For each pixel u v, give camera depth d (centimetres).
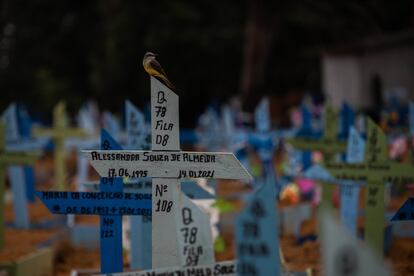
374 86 3206
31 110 4566
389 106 2105
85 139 2011
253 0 3312
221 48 4297
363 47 3152
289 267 1098
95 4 4366
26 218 1587
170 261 719
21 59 4709
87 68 4844
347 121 1435
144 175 725
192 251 687
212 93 4688
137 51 4444
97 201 795
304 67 4519
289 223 1528
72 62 4831
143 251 996
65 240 1423
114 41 4325
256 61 3312
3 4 4400
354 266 485
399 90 2856
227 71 4531
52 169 2905
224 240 1416
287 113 4066
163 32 4222
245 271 571
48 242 1388
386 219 975
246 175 707
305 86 4584
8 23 4478
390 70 3073
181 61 4431
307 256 1208
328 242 496
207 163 712
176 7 4225
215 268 655
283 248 1299
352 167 977
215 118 2248
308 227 1522
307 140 1416
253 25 3322
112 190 795
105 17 4038
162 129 720
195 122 4841
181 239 686
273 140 2045
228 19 4281
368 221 954
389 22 3347
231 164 709
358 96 3284
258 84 3312
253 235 568
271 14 3306
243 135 2133
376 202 952
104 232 797
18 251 1287
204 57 4441
